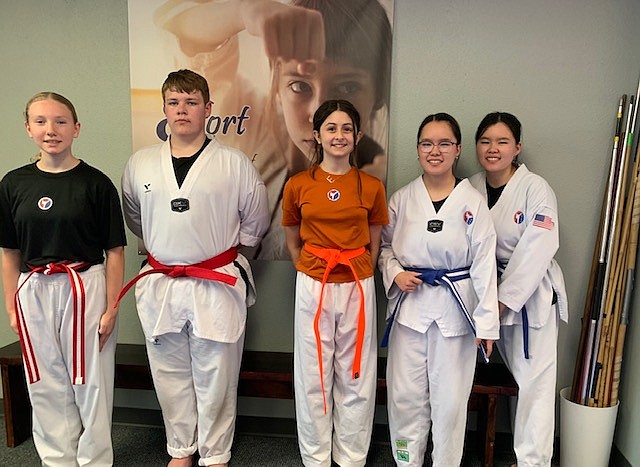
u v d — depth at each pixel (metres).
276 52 2.03
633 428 1.92
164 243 1.78
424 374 1.87
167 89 1.74
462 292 1.78
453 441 1.86
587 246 2.06
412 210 1.83
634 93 1.95
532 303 1.83
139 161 1.85
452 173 1.87
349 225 1.78
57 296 1.76
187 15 2.04
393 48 2.01
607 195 1.91
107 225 1.81
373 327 1.85
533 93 1.99
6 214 1.76
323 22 1.99
